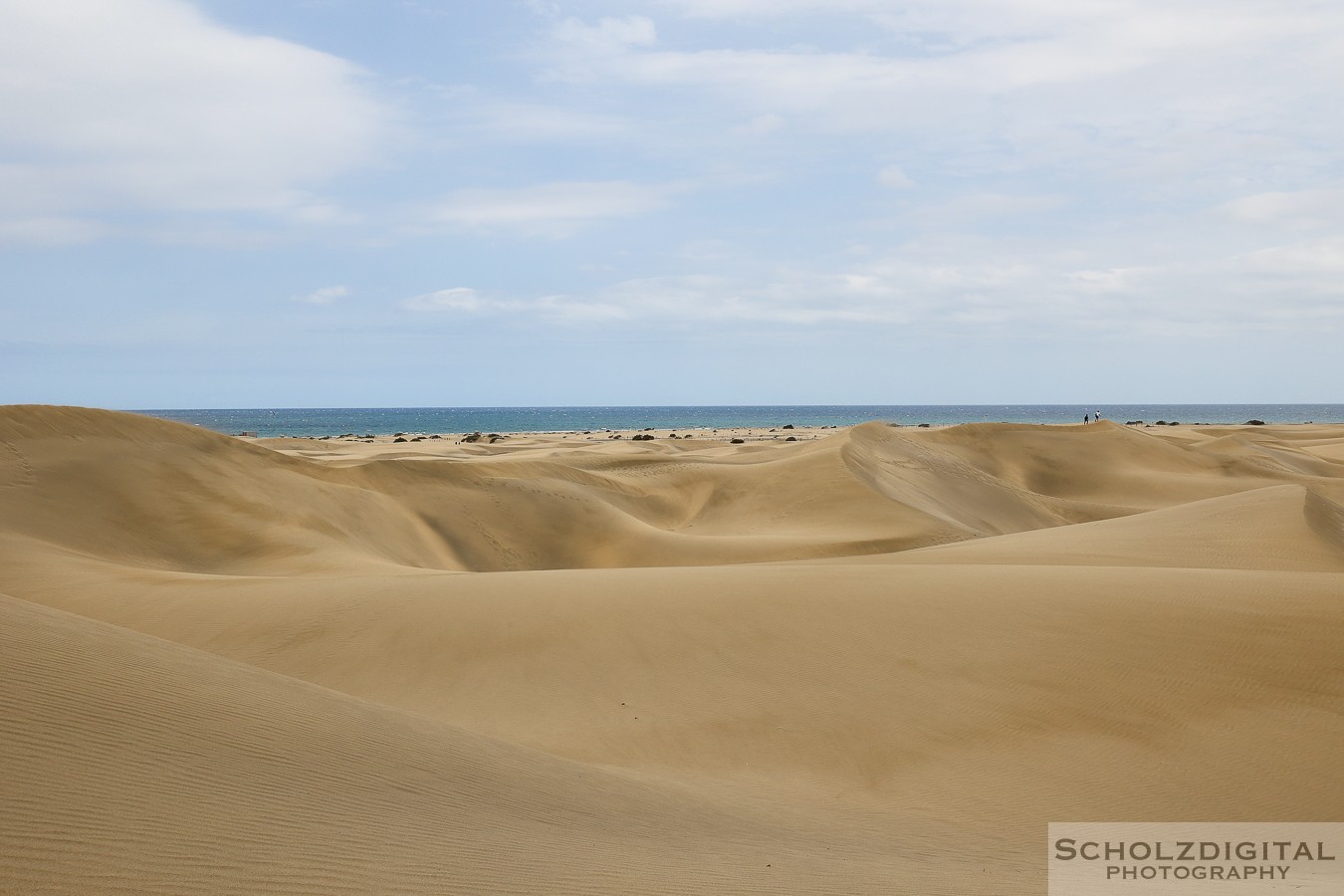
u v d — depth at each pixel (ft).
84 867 16.19
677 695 45.32
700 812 30.45
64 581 68.08
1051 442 224.74
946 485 180.04
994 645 47.42
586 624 53.06
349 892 17.30
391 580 63.52
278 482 117.60
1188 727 39.65
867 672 45.98
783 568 63.41
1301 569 76.38
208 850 17.85
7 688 22.47
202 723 24.41
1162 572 57.11
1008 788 36.29
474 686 47.70
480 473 144.56
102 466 105.50
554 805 26.81
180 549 96.37
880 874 24.49
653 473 174.70
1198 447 241.96
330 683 49.21
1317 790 34.96
